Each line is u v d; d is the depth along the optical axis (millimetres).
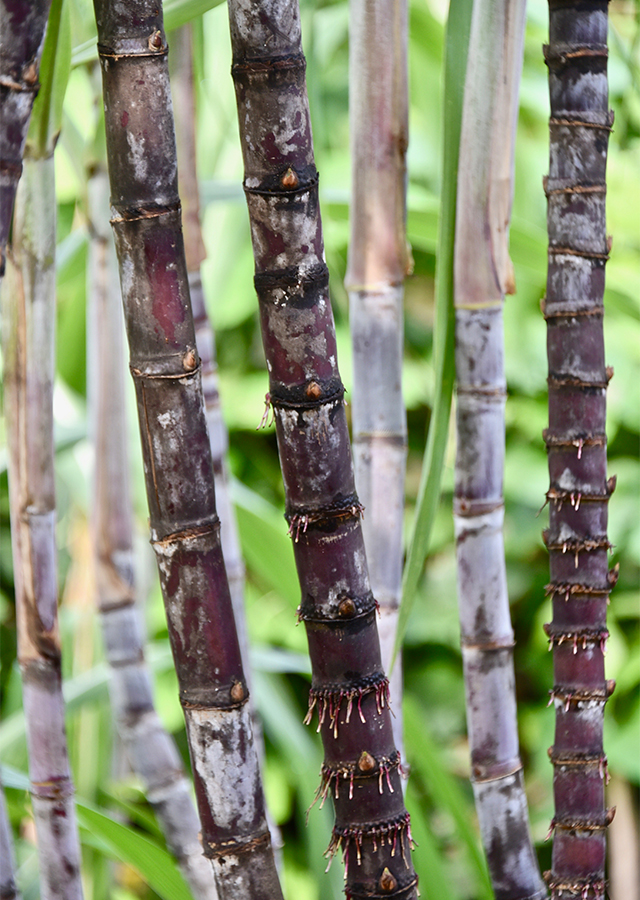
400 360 1760
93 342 2031
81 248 2262
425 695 3990
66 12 1603
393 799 1535
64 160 3363
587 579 1630
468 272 1700
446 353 1689
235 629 1536
